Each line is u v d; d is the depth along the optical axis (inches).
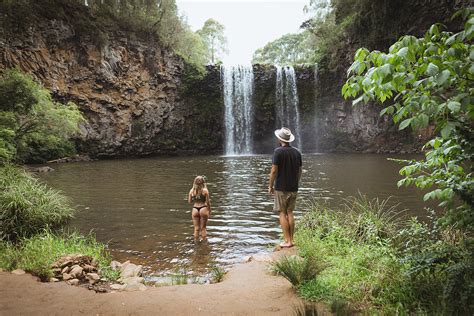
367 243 190.5
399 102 109.7
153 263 196.4
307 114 1530.5
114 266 183.8
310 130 1528.1
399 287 122.9
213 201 391.5
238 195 430.9
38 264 162.4
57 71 1135.0
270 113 1544.0
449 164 115.1
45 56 1104.2
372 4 1179.3
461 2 1010.1
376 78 96.3
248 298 127.4
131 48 1334.9
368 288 127.0
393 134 1347.2
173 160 1109.1
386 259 145.6
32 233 245.1
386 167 713.0
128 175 662.5
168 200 396.8
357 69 105.8
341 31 1368.1
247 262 176.2
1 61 997.8
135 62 1342.3
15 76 766.5
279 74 1530.5
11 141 698.2
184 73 1475.1
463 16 91.7
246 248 223.8
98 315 115.0
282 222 202.4
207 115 1497.3
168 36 1443.2
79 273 158.1
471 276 103.7
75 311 117.8
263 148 1574.8
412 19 1145.4
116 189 481.1
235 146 1536.7
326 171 658.2
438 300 108.1
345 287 129.3
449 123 97.7
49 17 1112.8
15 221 247.9
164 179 597.3
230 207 358.0
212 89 1505.9
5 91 729.6
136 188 490.3
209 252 215.9
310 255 161.0
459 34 88.1
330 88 1499.8
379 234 202.7
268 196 422.0
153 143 1379.2
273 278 149.6
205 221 248.1
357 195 395.5
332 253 179.0
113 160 1162.6
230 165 885.8
